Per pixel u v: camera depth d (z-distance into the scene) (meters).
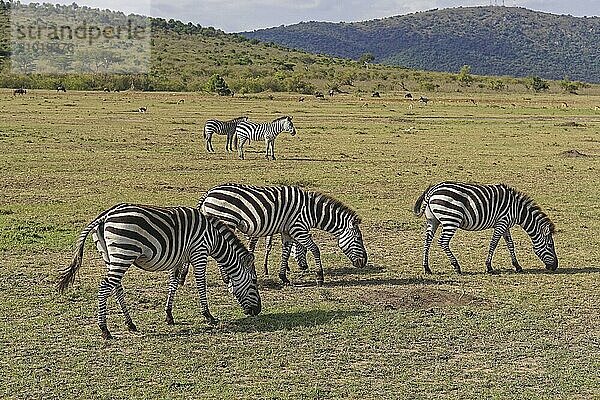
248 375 7.38
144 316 9.17
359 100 72.06
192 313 9.34
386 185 20.91
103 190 18.75
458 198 11.59
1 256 12.00
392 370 7.60
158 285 10.58
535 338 8.69
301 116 48.25
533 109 62.59
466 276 11.65
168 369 7.48
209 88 75.25
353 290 10.64
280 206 10.63
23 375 7.27
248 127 26.75
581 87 115.62
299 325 8.93
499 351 8.23
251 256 9.10
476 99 79.06
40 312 9.26
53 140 29.84
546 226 12.09
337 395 6.95
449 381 7.34
